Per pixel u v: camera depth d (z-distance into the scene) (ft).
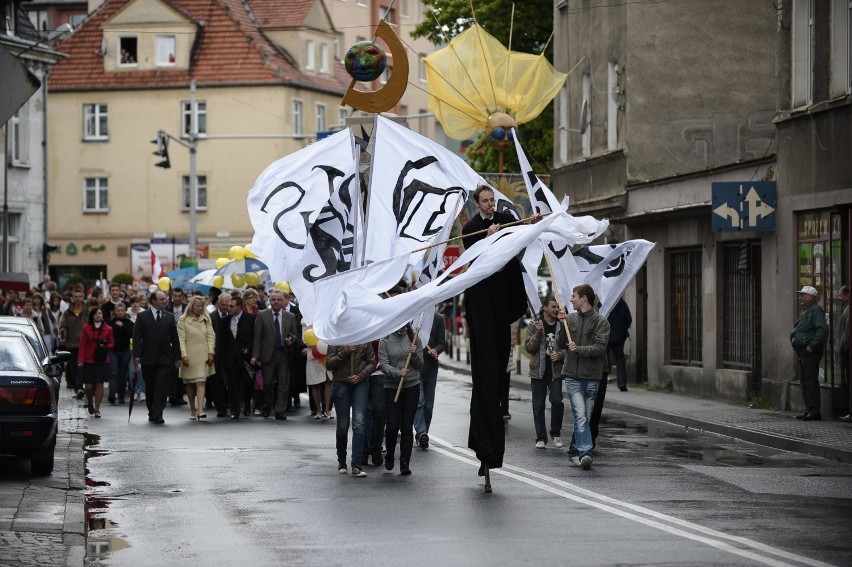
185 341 85.76
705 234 101.45
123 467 59.77
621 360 108.06
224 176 253.03
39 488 52.13
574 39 139.54
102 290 134.21
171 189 255.09
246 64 251.60
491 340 49.78
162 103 254.88
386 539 40.01
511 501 47.78
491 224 51.80
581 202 130.52
